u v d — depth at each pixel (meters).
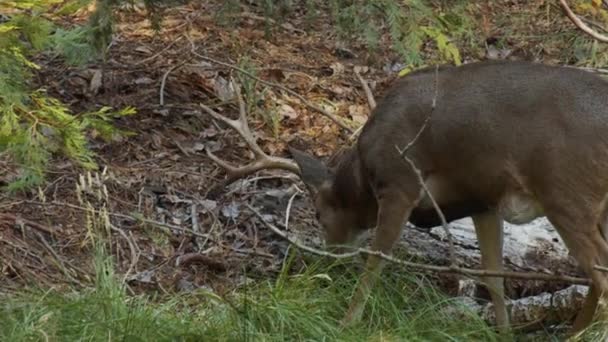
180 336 9.77
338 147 14.84
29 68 13.41
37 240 11.91
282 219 13.00
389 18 11.78
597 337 10.18
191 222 12.84
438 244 12.62
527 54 17.59
